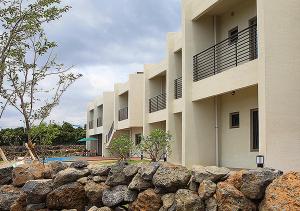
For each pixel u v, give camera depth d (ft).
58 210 21.44
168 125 65.62
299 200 12.28
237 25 47.50
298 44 34.04
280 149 33.04
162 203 17.49
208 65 50.98
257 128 43.27
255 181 14.20
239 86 39.68
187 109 50.78
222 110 50.93
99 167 21.65
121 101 118.11
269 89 33.27
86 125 172.65
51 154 109.50
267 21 33.68
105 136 131.13
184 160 50.24
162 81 85.56
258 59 34.45
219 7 47.91
